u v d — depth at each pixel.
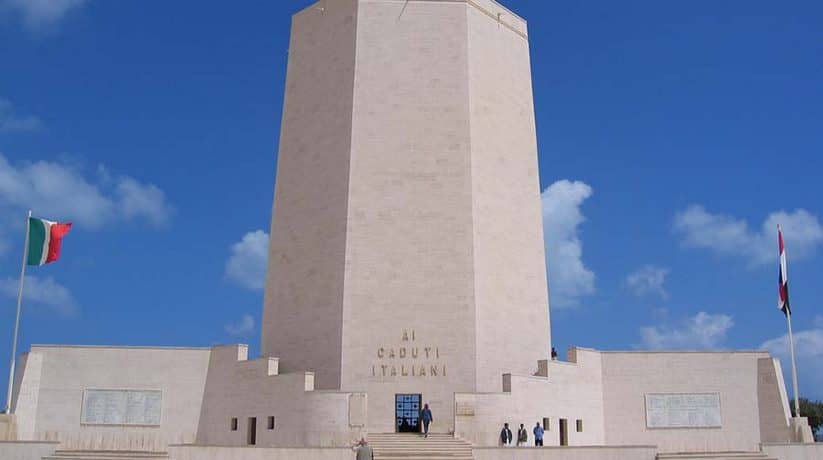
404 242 45.88
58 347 47.59
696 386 48.72
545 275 50.66
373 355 44.34
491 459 36.06
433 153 47.06
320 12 51.34
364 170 46.75
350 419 40.56
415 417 43.69
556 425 44.34
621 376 48.50
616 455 36.31
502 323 46.59
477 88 48.78
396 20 49.03
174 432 46.97
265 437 43.25
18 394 46.47
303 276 47.62
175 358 47.78
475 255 45.84
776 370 48.72
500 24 51.66
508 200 49.09
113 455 35.19
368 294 45.12
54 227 43.94
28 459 34.81
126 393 47.28
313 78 50.56
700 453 37.72
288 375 42.88
